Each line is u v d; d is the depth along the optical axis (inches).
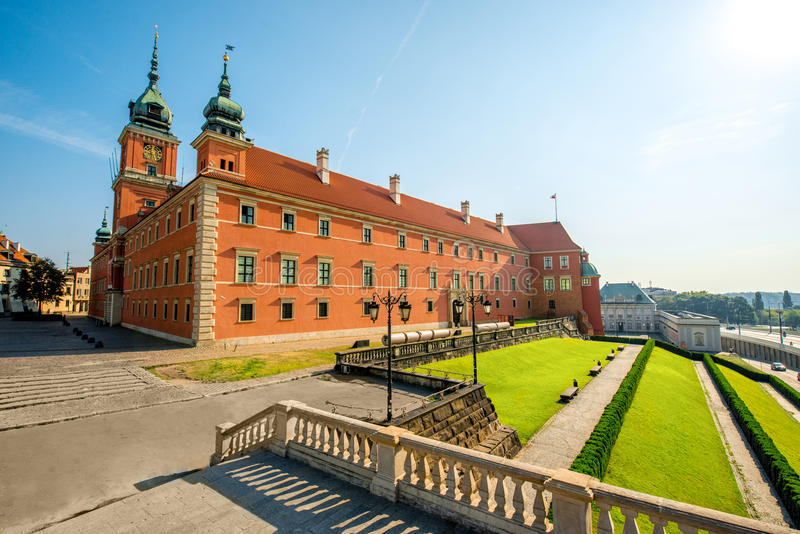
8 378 710.5
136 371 799.1
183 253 1272.1
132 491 349.1
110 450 439.8
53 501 329.1
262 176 1342.3
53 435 481.7
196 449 447.8
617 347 1919.3
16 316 2615.7
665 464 650.2
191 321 1168.8
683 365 1784.0
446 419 544.7
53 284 2893.7
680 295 7199.8
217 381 751.1
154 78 2194.9
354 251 1547.7
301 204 1366.9
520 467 255.4
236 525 271.4
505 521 256.5
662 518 204.1
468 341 1227.2
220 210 1163.3
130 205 2092.8
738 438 881.5
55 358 931.3
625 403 847.7
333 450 360.5
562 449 642.8
